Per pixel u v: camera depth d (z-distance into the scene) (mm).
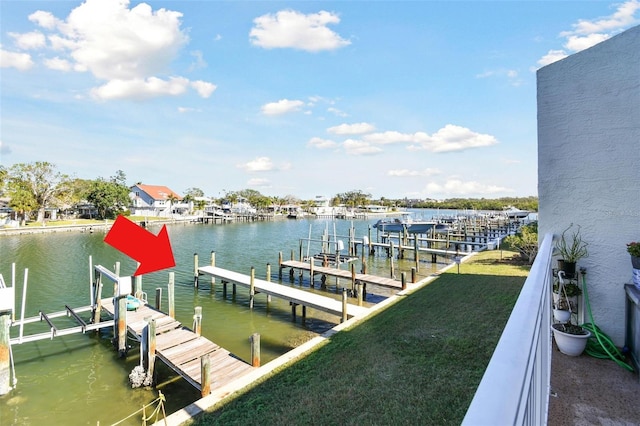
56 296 14828
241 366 7121
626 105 4082
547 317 2512
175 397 7188
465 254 20656
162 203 67750
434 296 9930
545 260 2490
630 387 3355
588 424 2820
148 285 16500
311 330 10867
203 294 15031
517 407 735
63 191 49188
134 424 6320
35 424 6371
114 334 9492
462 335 6887
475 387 4980
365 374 5586
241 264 22281
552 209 4527
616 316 4094
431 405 4613
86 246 29766
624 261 4074
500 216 49531
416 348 6438
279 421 4586
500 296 9422
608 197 4184
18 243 31547
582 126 4348
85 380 7875
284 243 33188
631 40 4047
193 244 32156
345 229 50688
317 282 17281
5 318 7359
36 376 8047
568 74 4449
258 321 11719
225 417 4785
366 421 4398
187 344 8219
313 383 5457
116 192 53688
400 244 23688
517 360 953
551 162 4551
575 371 3678
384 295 14641
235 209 80500
